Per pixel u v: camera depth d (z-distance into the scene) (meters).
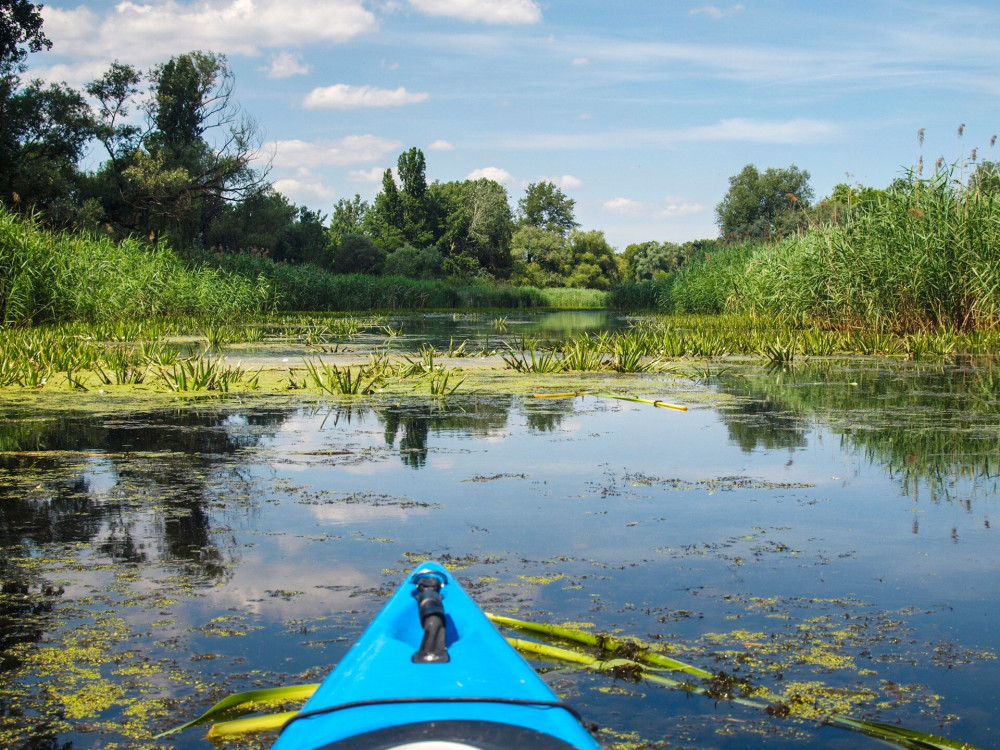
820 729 2.18
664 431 6.36
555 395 8.23
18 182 28.97
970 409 7.29
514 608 2.96
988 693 2.37
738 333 15.23
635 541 3.74
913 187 13.55
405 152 77.12
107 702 2.34
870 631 2.79
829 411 7.23
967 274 12.97
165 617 2.91
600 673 2.50
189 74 38.25
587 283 92.06
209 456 5.45
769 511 4.21
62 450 5.62
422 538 3.78
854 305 14.26
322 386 8.60
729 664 2.55
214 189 38.09
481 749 1.53
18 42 29.91
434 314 31.92
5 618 2.91
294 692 2.30
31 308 15.34
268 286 25.92
